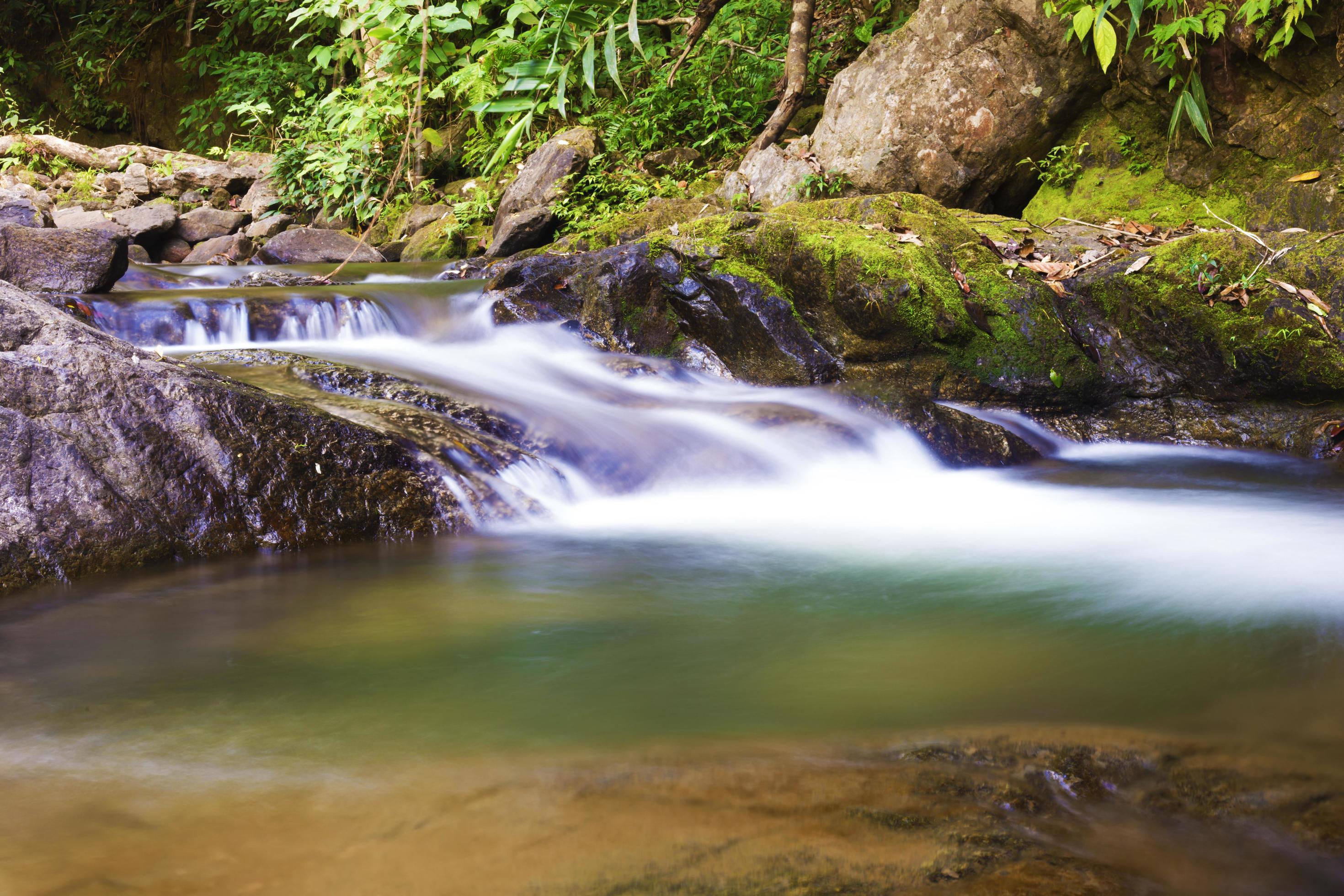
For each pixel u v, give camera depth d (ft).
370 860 5.10
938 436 17.67
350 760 6.46
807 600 10.34
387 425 14.28
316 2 37.78
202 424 12.54
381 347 20.88
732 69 35.32
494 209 34.99
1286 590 10.43
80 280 21.24
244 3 50.62
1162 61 21.84
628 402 18.30
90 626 9.46
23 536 10.85
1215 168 23.30
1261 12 20.62
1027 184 26.86
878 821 5.48
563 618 9.71
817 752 6.50
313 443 13.06
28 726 7.10
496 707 7.40
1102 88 25.00
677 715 7.23
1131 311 20.10
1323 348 18.40
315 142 40.50
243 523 12.20
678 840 5.27
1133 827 5.49
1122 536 13.03
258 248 36.01
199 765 6.40
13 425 11.35
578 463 15.39
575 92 37.35
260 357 16.88
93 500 11.43
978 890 4.77
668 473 15.56
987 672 8.15
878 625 9.47
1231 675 8.00
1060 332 19.79
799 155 27.96
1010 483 16.62
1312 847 5.26
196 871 5.02
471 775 6.19
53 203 38.88
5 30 56.29
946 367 19.72
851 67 28.09
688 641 8.99
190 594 10.51
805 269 20.49
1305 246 19.34
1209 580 10.87
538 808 5.70
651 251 20.95
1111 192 24.84
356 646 8.87
